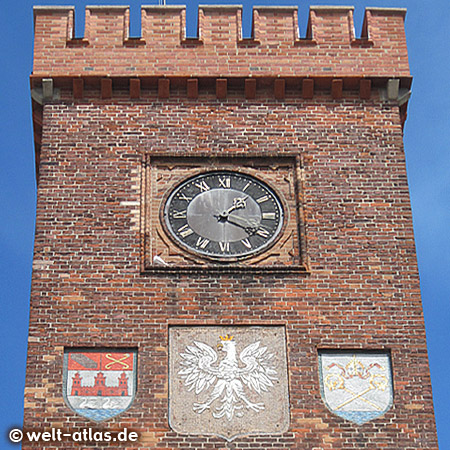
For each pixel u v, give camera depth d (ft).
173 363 100.37
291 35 117.39
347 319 102.83
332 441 97.45
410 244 106.83
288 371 100.27
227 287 103.81
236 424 97.86
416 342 102.01
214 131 112.78
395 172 110.83
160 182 110.11
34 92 113.91
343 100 114.73
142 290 103.60
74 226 106.93
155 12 118.21
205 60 115.65
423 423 98.43
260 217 108.58
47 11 117.91
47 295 103.24
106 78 114.21
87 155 110.93
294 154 111.45
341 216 108.17
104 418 97.86
